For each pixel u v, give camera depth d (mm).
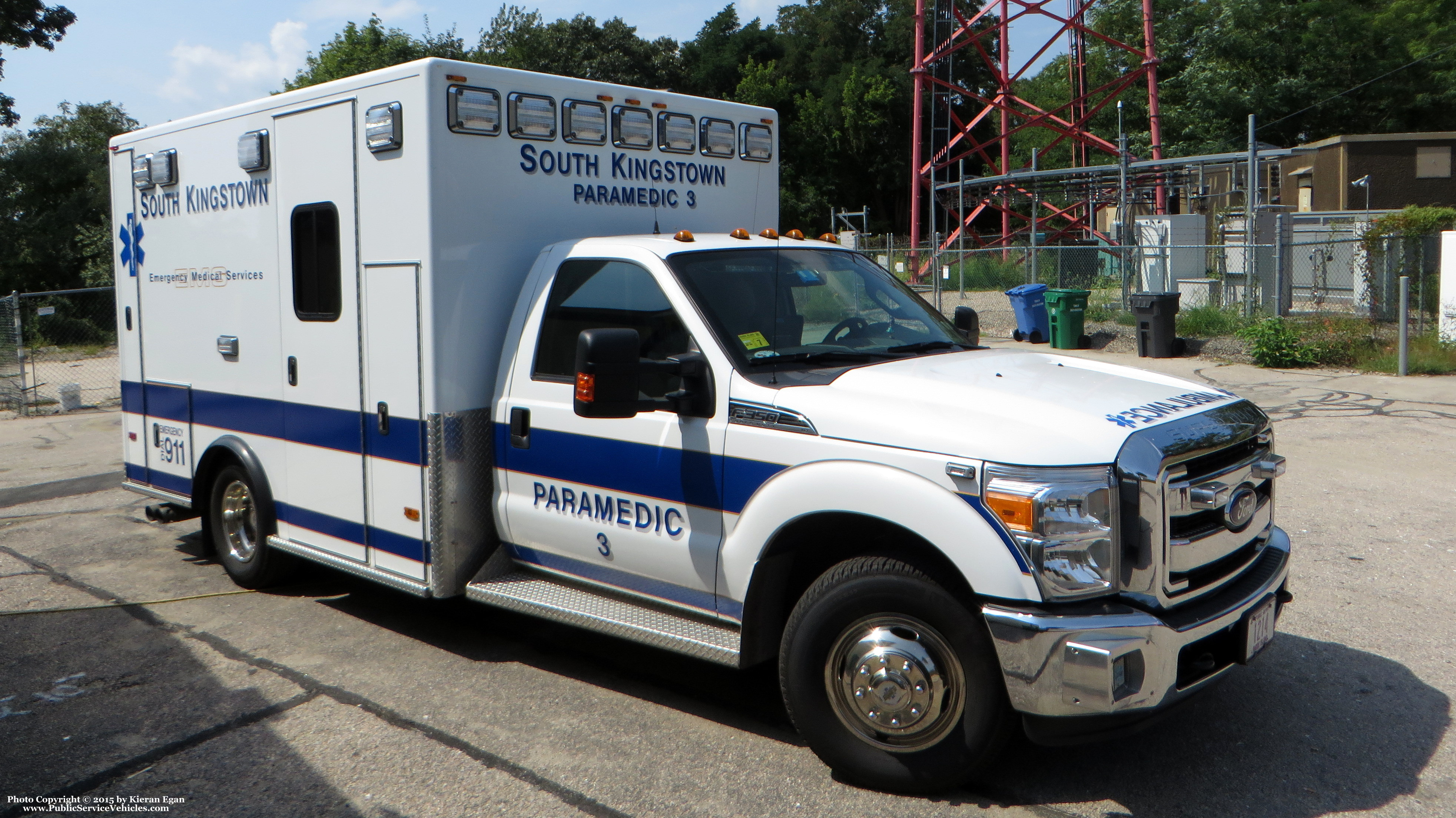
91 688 4871
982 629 3494
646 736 4266
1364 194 30203
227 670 5070
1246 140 39281
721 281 4457
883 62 60094
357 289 5180
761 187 6238
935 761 3623
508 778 3920
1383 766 3861
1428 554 6352
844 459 3713
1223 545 3721
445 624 5738
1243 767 3883
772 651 4094
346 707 4594
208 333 6320
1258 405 11742
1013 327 20547
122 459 10906
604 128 5383
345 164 5188
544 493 4766
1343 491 7855
